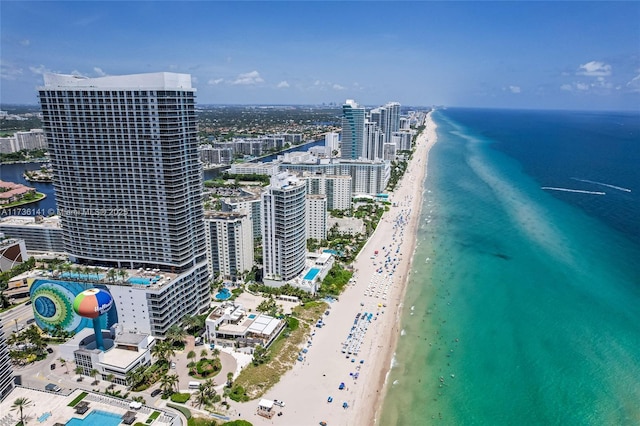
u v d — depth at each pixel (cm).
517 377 16625
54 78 18488
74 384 16000
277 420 14325
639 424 14238
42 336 19188
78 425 12519
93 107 18088
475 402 15450
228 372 16575
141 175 18688
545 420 14538
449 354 18150
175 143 18325
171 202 18788
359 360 17750
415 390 16100
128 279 18962
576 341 18650
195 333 19375
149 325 18700
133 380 15612
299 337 19138
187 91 18638
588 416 14625
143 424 12575
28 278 19150
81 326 19288
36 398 13588
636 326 19638
